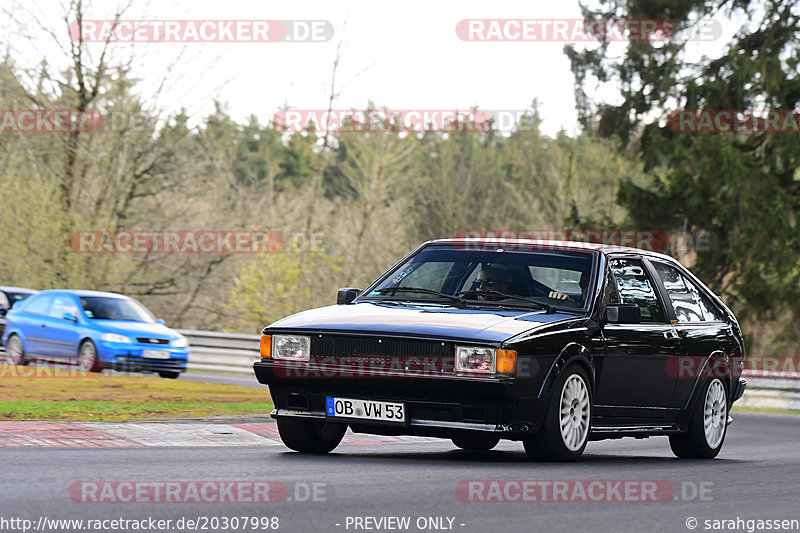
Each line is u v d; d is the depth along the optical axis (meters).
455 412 26.11
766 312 107.75
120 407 39.44
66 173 103.00
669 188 109.38
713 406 33.59
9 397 41.38
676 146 107.25
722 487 24.22
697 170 107.12
